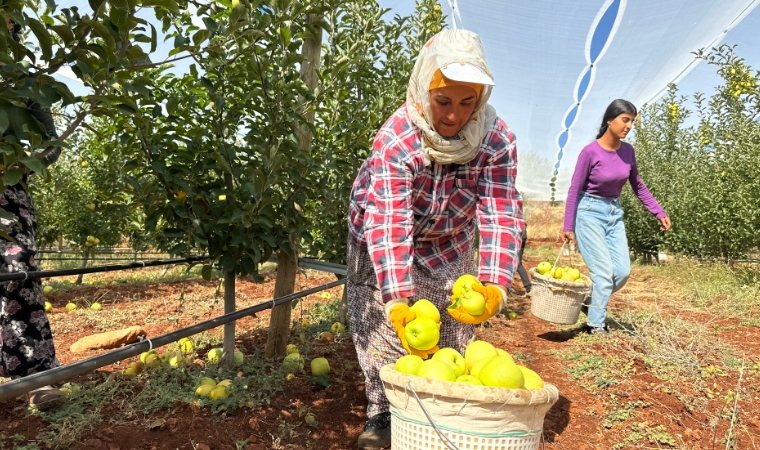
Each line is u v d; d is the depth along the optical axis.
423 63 2.34
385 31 5.33
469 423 1.91
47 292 7.59
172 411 3.18
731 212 8.39
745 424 3.24
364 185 2.96
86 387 3.59
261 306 3.14
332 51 4.68
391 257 2.44
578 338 5.13
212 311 6.59
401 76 5.08
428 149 2.47
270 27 3.22
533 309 5.45
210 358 4.10
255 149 3.55
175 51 2.66
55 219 9.03
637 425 3.26
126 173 3.40
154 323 5.92
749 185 7.66
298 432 3.10
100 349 4.56
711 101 8.89
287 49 3.55
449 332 3.01
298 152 3.59
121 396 3.43
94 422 2.99
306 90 3.54
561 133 9.98
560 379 4.09
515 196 2.71
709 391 3.63
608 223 5.25
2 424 2.96
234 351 4.03
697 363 4.05
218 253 3.62
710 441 3.06
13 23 2.71
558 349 4.89
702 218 9.16
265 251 3.78
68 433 2.77
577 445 3.07
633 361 4.17
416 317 2.29
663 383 3.79
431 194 2.67
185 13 3.45
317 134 4.48
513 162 2.69
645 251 12.88
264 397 3.47
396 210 2.49
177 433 2.93
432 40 2.37
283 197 3.96
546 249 16.94
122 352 2.28
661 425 3.25
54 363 3.14
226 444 2.88
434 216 2.74
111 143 3.59
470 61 2.23
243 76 3.65
